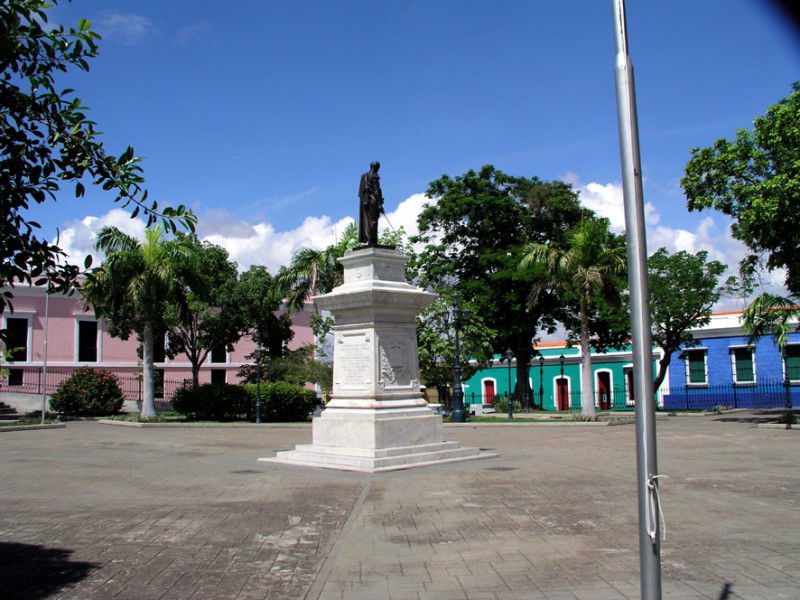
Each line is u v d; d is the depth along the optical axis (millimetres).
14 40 4617
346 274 13586
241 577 5754
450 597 5203
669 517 7914
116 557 6363
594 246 27688
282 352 37094
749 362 38219
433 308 30266
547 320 40156
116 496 9617
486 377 48750
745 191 22625
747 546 6582
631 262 4148
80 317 39094
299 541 6977
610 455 14422
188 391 28828
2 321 36656
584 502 8859
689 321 38281
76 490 10164
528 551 6461
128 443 18500
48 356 37969
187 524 7750
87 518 8086
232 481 10930
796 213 21438
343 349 13312
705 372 39594
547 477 11039
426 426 12984
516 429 24062
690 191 25219
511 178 39656
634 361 4105
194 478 11312
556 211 38406
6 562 6191
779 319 27141
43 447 17281
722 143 24250
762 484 10336
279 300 32219
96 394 30766
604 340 39344
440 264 40188
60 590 5398
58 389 30594
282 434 22094
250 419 29047
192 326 33688
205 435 21578
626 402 42156
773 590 5266
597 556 6258
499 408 37188
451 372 30891
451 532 7262
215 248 33156
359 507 8625
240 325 33375
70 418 29719
